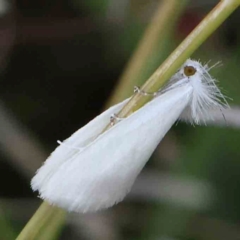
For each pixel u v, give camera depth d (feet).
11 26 0.52
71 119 0.53
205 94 0.33
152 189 0.48
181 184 0.47
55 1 0.52
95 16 0.52
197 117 0.34
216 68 0.47
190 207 0.47
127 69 0.41
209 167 0.47
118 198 0.32
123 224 0.48
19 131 0.50
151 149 0.33
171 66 0.31
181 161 0.48
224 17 0.30
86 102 0.53
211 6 0.47
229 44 0.49
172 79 0.33
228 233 0.47
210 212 0.47
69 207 0.32
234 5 0.30
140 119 0.32
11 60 0.53
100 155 0.32
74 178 0.32
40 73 0.54
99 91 0.53
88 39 0.53
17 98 0.53
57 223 0.32
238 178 0.47
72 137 0.33
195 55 0.49
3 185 0.49
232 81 0.47
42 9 0.52
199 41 0.30
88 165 0.32
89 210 0.32
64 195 0.31
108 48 0.52
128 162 0.32
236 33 0.49
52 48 0.53
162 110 0.33
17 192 0.49
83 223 0.48
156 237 0.47
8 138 0.50
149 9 0.51
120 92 0.41
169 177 0.48
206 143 0.48
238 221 0.47
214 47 0.49
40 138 0.52
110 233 0.48
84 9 0.52
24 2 0.52
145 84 0.32
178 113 0.33
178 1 0.41
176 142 0.48
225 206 0.47
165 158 0.49
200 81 0.33
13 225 0.46
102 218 0.48
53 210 0.32
